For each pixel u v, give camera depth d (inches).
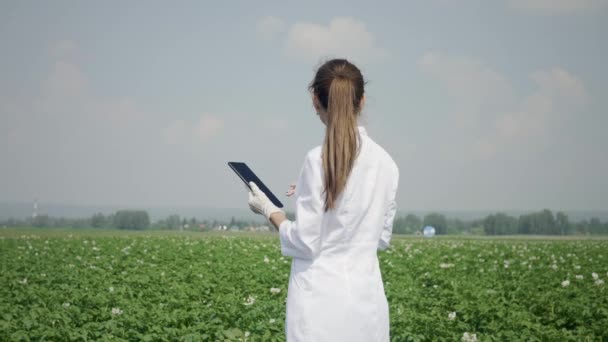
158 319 334.6
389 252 823.1
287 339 136.3
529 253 871.1
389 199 140.3
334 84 135.0
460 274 596.7
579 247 1040.8
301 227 132.2
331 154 132.1
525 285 502.3
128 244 966.4
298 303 134.8
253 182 148.6
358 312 133.5
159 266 622.5
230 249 849.5
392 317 347.6
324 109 139.1
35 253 798.5
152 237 1262.3
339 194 133.5
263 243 1017.5
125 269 607.8
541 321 377.7
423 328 323.0
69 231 2112.5
